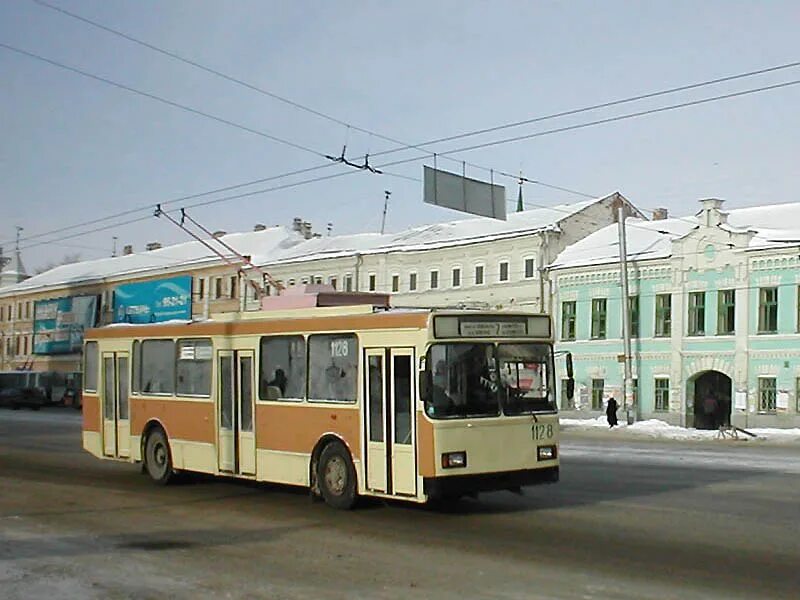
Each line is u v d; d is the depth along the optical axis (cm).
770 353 4047
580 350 4744
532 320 1332
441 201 2189
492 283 5153
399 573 926
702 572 915
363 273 5806
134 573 935
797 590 841
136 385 1783
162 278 7275
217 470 1568
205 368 1611
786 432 3559
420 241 5675
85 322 7925
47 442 2866
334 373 1364
